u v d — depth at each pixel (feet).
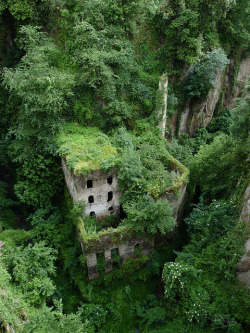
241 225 70.44
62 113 90.63
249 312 63.46
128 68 96.94
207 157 91.40
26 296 60.23
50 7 96.07
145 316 71.51
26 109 80.28
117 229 72.90
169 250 88.17
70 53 95.40
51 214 90.02
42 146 87.51
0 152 99.96
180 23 94.27
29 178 90.58
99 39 88.53
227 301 65.67
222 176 89.51
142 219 73.41
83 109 90.89
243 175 78.28
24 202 91.15
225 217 75.61
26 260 65.26
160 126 102.89
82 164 75.31
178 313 68.90
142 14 99.35
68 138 85.66
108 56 86.99
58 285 79.15
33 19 93.71
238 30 119.75
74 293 78.48
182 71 107.55
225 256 70.69
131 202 78.48
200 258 72.54
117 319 73.36
